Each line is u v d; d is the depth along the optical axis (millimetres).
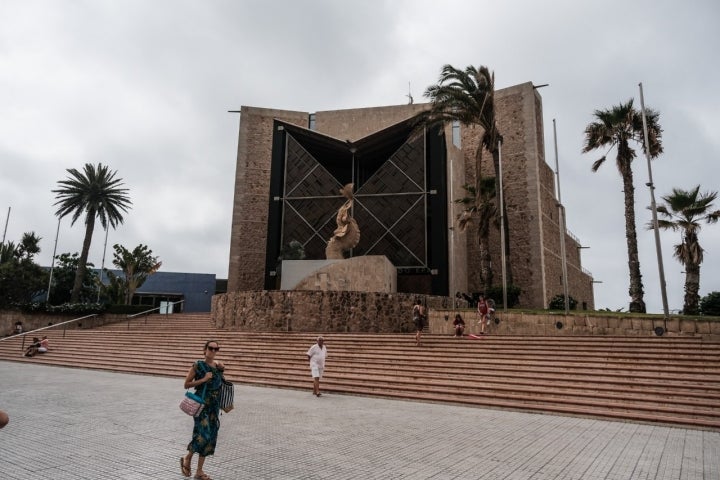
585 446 6551
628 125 22219
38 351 21219
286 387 12766
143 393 11086
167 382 13602
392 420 8258
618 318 14734
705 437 7340
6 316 31953
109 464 5230
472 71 23391
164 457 5555
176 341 19203
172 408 8969
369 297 20844
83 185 40906
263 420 8039
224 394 5012
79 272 39406
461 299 28547
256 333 18547
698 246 21750
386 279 23844
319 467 5238
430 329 17969
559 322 15734
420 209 29312
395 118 37250
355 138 37500
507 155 32844
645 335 14164
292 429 7297
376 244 29688
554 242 33656
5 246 47062
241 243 36031
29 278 39125
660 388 9719
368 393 11570
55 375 15227
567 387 10289
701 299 24859
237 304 21984
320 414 8758
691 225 21578
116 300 43219
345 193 27094
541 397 10086
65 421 7621
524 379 11133
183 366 15797
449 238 28562
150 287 49812
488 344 14133
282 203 31953
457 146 34375
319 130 38125
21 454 5609
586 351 12320
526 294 30500
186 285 50625
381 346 15008
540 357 12477
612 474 5211
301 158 32281
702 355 11008
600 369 11070
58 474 4844
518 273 31016
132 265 42281
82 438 6465
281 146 32500
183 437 6590
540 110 34438
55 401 9719
